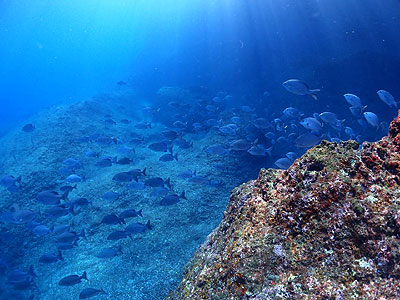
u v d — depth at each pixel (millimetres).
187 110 18969
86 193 10164
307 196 1869
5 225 9273
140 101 24516
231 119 13750
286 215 1928
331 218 1724
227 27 30422
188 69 33750
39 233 7402
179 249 7008
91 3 69312
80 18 88250
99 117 17703
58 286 6965
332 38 20156
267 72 24688
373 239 1566
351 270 1553
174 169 11234
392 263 1472
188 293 2219
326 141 2135
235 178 10609
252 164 11430
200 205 8875
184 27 36312
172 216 8438
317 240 1724
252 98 22906
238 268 1835
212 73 30641
